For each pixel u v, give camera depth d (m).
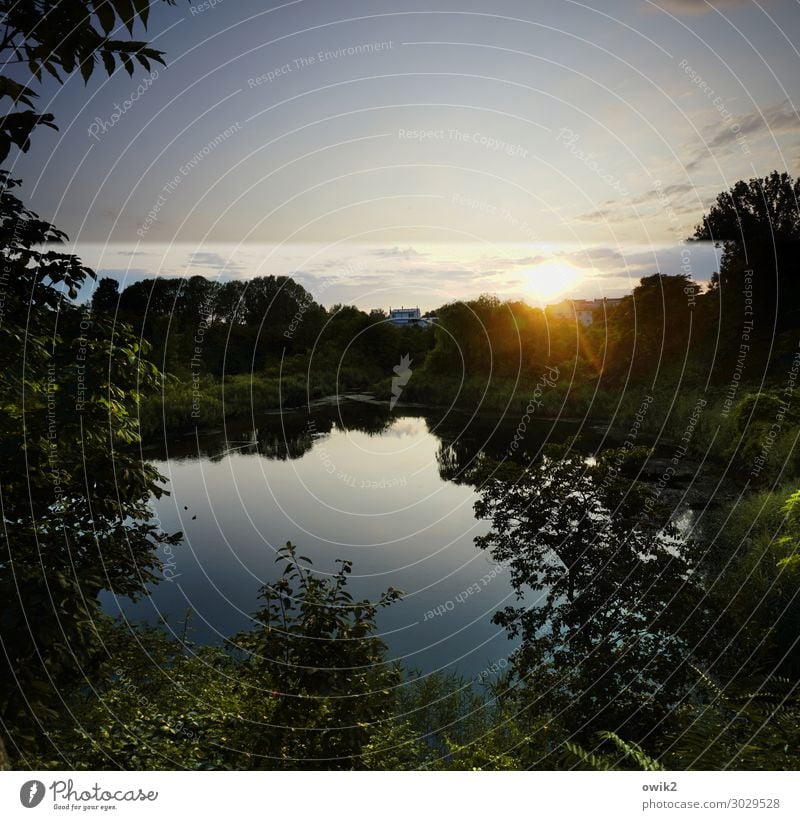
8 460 4.06
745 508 11.94
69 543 3.95
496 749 5.10
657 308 30.58
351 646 4.14
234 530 15.05
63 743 4.02
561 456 8.79
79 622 3.57
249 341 42.47
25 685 3.36
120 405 4.54
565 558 7.74
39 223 4.08
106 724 4.19
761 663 6.62
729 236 27.19
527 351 36.25
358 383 44.69
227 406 32.81
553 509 8.16
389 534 14.72
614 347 32.03
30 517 4.01
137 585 4.37
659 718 5.86
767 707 4.41
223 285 43.75
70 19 2.55
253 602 10.62
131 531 4.65
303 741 3.91
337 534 14.87
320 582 4.48
